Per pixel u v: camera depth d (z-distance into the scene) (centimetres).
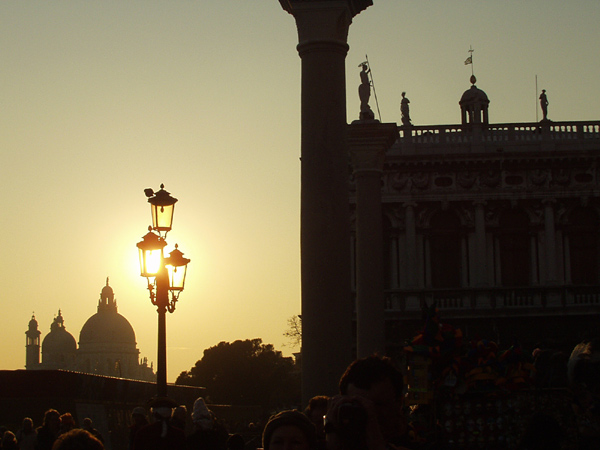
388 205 7088
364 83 3422
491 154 6969
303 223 1741
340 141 1758
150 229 2458
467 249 7044
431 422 1166
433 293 6962
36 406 3825
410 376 1178
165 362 2402
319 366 1695
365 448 649
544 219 6994
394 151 7075
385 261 7112
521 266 7050
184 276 2483
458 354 1192
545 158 6956
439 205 7056
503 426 1197
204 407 1906
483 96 7450
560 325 6875
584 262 7012
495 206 7050
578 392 1177
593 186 6969
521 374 1237
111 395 4447
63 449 903
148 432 1575
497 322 6894
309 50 1778
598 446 1166
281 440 798
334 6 1770
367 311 2856
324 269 1714
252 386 16762
